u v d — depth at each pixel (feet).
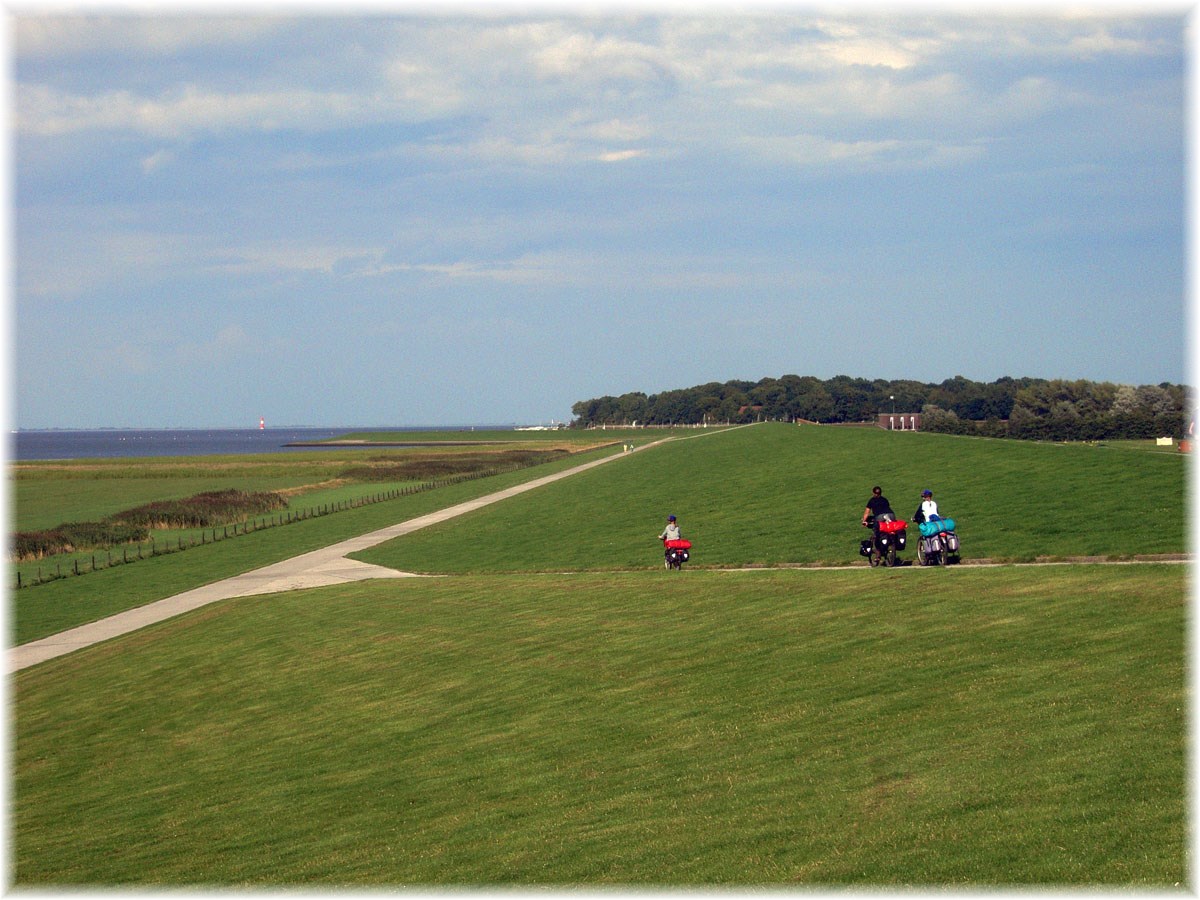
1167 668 60.64
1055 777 48.52
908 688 65.82
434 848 54.44
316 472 480.64
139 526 259.60
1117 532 112.06
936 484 173.58
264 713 91.56
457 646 102.32
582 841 51.57
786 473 233.76
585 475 333.01
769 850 46.55
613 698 76.07
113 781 79.92
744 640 85.30
